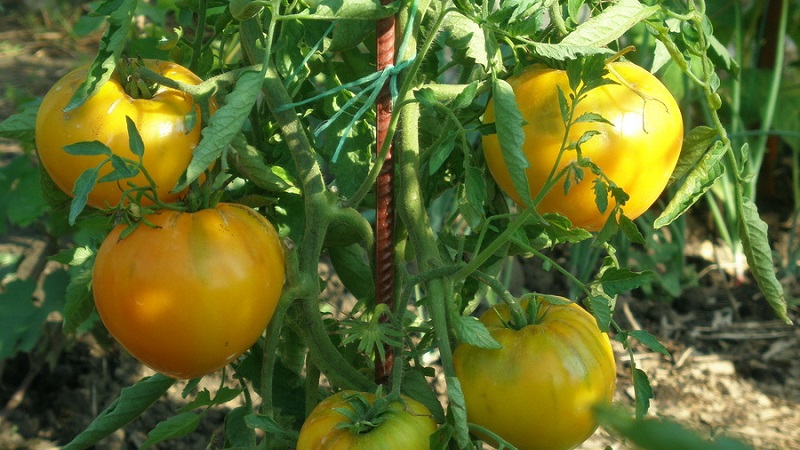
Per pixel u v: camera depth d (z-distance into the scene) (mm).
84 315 870
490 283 781
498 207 856
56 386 1276
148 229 722
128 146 717
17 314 1150
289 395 899
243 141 780
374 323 759
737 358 1418
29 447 1181
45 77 2229
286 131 788
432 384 1307
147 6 1349
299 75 844
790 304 1538
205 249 717
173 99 729
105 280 723
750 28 1752
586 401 761
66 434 1200
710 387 1346
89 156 721
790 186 1829
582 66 722
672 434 371
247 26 782
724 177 1579
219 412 1240
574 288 1511
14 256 1382
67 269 1189
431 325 832
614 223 758
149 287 711
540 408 755
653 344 778
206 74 854
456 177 880
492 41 758
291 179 836
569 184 734
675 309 1553
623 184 767
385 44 784
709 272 1636
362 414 737
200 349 727
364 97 879
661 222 794
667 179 790
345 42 841
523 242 787
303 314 801
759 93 1703
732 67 912
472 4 804
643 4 792
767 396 1330
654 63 816
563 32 785
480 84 819
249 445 860
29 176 1281
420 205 805
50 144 725
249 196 811
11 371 1278
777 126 1706
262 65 726
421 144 878
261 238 744
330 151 875
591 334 781
